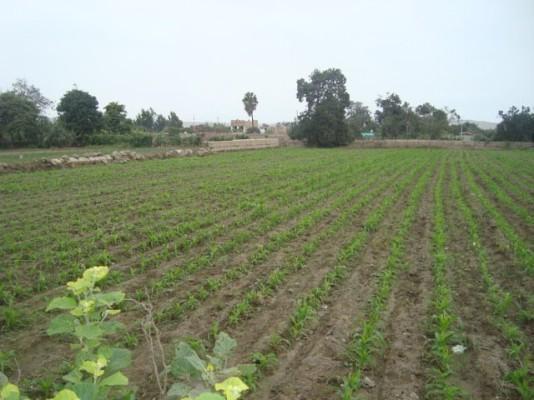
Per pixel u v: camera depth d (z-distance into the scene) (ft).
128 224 38.60
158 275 26.40
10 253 30.55
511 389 14.79
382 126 235.81
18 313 20.06
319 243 33.81
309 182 65.77
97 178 69.56
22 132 145.07
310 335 18.92
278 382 15.37
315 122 195.11
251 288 24.35
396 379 15.53
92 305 7.97
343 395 13.96
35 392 14.49
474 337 18.51
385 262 29.04
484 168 92.63
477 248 31.45
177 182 66.13
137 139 166.61
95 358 8.23
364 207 48.26
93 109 174.81
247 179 68.39
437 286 23.93
